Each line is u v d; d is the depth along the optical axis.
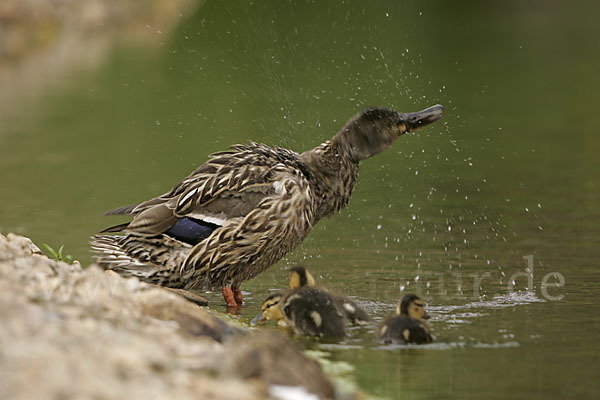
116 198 16.12
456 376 7.07
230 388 5.59
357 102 25.56
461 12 52.22
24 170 18.56
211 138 21.67
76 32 40.28
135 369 5.61
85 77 30.66
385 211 15.55
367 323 9.13
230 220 9.98
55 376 5.23
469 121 24.78
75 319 6.45
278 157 10.63
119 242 10.27
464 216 15.07
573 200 16.14
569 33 44.09
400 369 7.29
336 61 32.06
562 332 8.52
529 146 21.78
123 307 7.23
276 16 39.41
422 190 17.34
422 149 21.42
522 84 31.03
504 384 6.87
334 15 39.91
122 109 25.50
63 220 14.34
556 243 12.95
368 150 11.00
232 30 37.62
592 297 10.03
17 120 24.02
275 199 10.05
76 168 18.77
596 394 6.64
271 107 25.00
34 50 36.19
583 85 30.94
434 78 30.86
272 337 6.30
